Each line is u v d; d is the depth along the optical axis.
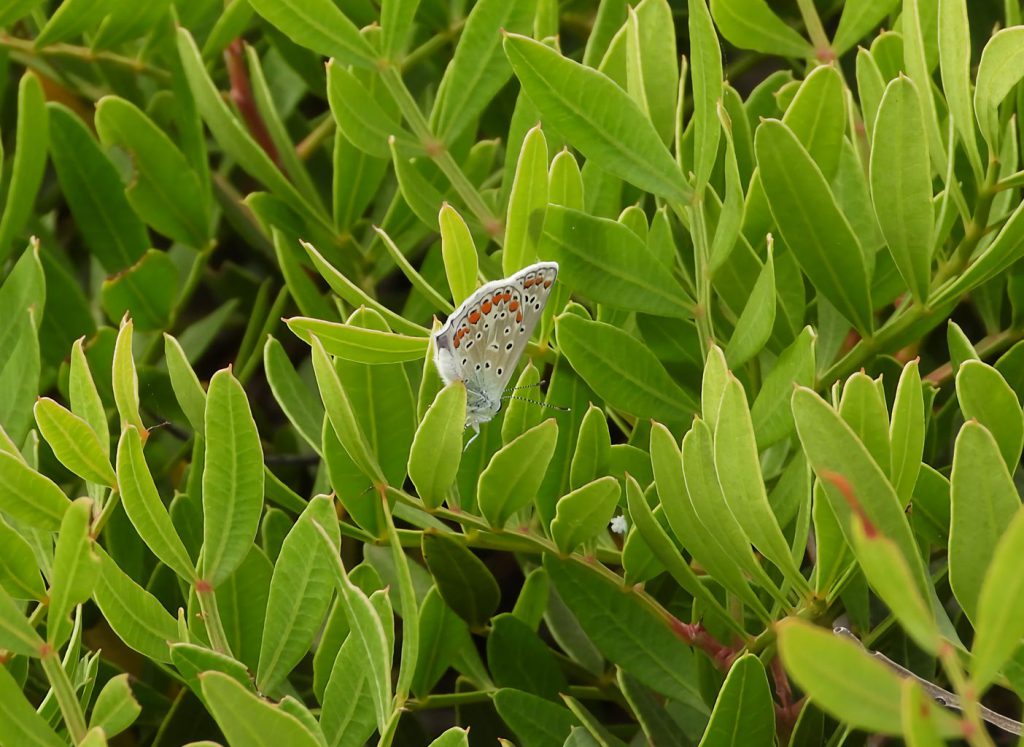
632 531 0.50
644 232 0.51
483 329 0.50
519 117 0.52
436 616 0.51
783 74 0.53
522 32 0.52
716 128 0.50
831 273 0.50
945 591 0.50
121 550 0.52
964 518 0.46
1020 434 0.48
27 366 0.51
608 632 0.50
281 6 0.51
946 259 0.52
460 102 0.52
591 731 0.49
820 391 0.50
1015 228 0.49
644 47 0.51
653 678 0.50
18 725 0.47
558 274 0.50
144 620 0.48
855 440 0.46
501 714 0.50
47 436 0.48
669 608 0.52
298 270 0.53
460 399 0.48
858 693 0.40
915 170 0.49
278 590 0.48
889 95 0.49
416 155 0.52
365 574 0.50
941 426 0.52
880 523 0.46
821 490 0.47
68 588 0.47
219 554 0.48
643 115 0.50
